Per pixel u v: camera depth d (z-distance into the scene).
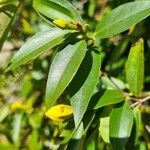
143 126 0.29
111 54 0.36
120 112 0.25
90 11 0.39
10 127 0.44
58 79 0.21
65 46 0.22
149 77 0.37
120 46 0.35
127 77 0.26
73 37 0.23
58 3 0.23
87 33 0.23
